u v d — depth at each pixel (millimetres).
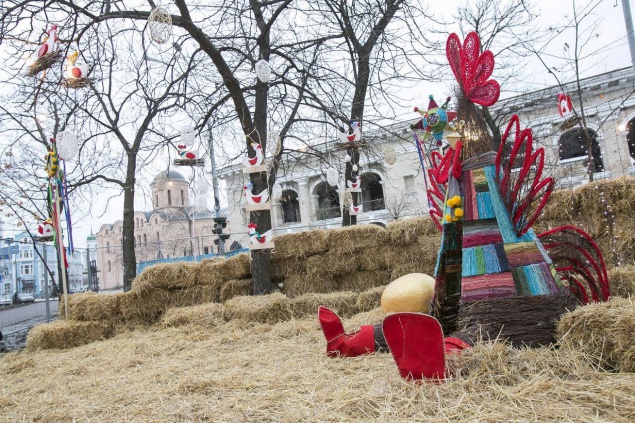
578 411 1750
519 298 2609
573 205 5664
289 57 9375
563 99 6953
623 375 2029
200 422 2230
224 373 3205
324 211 31484
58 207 6699
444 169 3080
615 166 19656
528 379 2094
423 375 2238
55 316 15867
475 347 2355
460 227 2828
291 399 2348
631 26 7535
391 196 26562
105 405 2754
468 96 2990
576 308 2469
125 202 10648
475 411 1853
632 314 2090
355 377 2615
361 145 7633
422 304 3748
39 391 3480
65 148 5629
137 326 7137
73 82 5375
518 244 2723
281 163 10766
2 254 28234
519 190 2857
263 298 6512
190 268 7652
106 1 7180
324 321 3400
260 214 7559
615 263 5312
